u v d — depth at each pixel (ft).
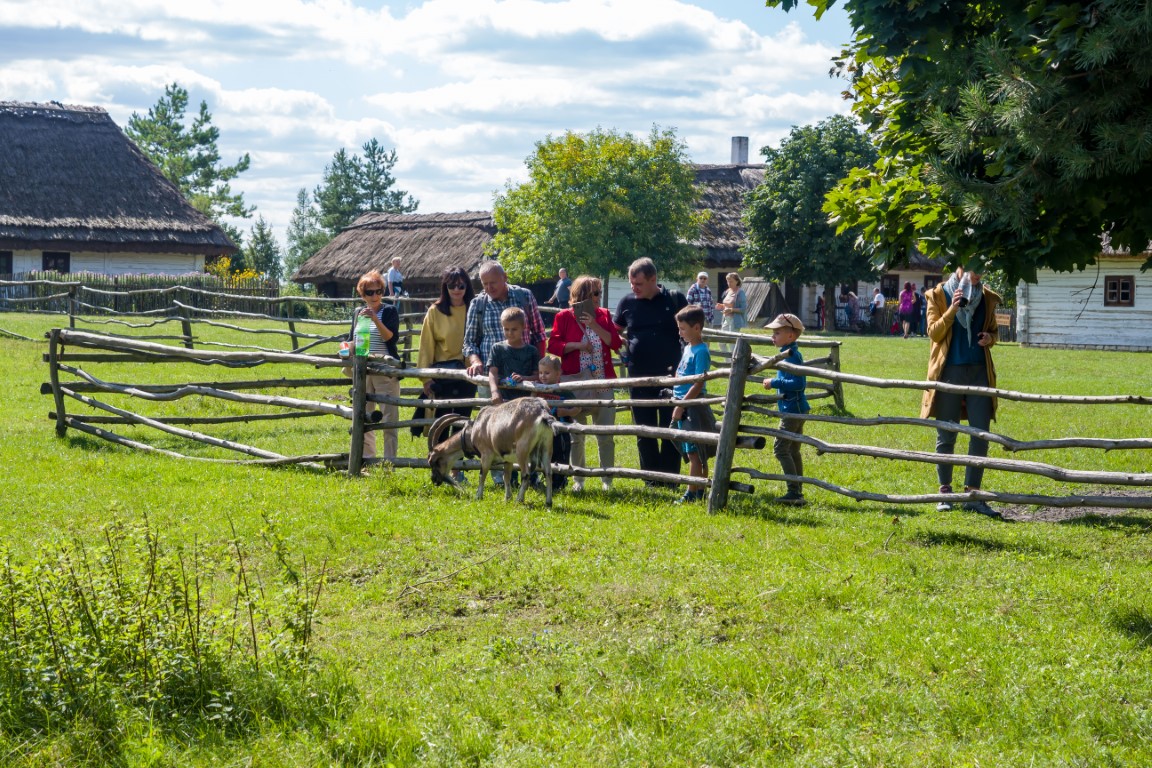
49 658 15.43
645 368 33.40
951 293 31.24
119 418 39.17
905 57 21.88
